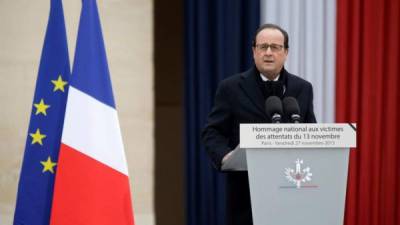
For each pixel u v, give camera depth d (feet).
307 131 23.75
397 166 54.90
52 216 31.01
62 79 33.12
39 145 32.63
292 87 33.04
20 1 51.21
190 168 52.90
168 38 61.05
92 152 31.58
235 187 32.22
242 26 53.31
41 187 32.40
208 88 53.21
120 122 52.24
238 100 32.96
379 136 54.39
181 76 61.36
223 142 32.55
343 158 23.99
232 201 32.30
